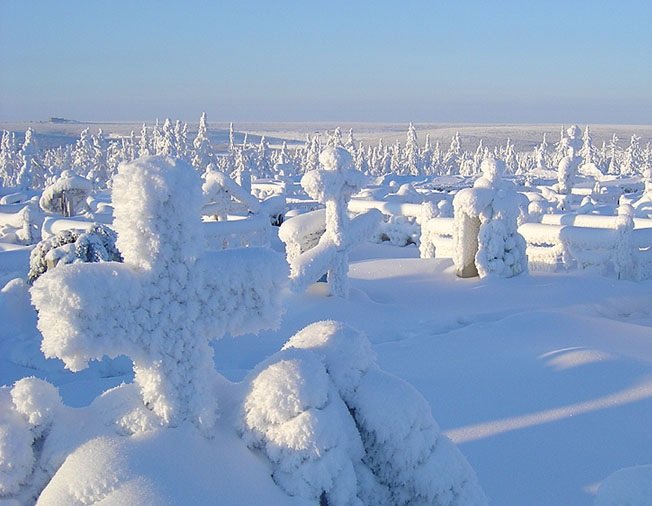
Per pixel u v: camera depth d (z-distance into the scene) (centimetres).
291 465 238
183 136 9769
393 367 894
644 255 1812
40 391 241
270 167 10488
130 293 231
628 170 11350
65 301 219
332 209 1414
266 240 2377
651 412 702
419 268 1919
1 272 1877
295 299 1388
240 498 223
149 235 235
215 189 2484
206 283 242
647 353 976
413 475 274
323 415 245
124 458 221
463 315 1357
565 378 796
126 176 235
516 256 1766
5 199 4566
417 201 3766
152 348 238
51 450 236
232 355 1095
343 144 12312
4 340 1196
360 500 250
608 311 1469
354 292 1525
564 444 645
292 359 259
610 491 309
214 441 241
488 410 725
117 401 249
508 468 605
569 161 4528
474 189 1761
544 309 1412
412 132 11575
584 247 1892
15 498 230
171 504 209
